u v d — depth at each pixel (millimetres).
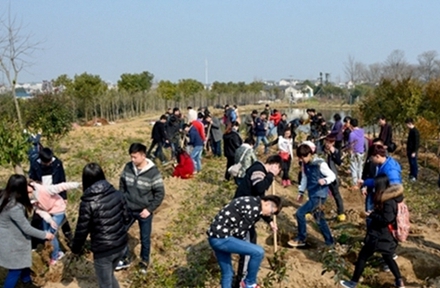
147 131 29312
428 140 18734
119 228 5277
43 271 6391
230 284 5730
